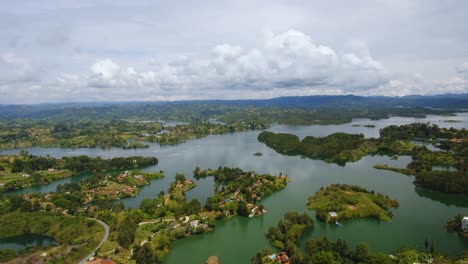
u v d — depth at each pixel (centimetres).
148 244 16750
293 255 14900
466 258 15012
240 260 16250
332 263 14125
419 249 16462
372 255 14788
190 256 16825
